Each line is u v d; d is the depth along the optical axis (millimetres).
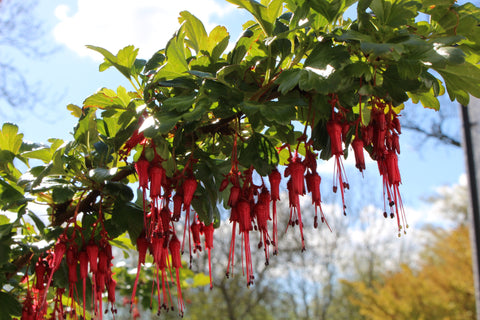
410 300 15062
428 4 1949
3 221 2488
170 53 1920
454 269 15000
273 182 1946
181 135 1927
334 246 20344
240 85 1938
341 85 1738
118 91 2195
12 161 2422
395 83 1887
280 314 19641
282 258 18625
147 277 4305
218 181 2166
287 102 1787
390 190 1930
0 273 2072
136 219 2062
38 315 1899
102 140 2332
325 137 2070
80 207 2139
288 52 1936
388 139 1950
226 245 16359
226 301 16406
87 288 2176
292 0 2012
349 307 20578
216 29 2086
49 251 2068
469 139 5090
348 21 2115
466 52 2078
